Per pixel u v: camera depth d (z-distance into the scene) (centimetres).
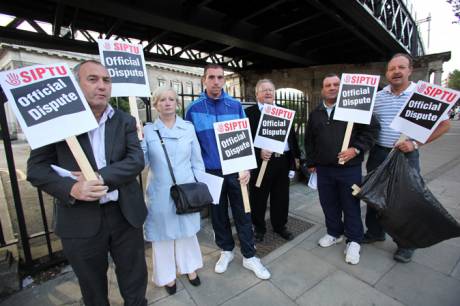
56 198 156
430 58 985
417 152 255
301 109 541
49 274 256
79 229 157
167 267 226
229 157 240
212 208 256
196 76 1909
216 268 255
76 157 148
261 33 770
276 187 307
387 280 235
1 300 223
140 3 502
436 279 233
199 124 244
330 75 264
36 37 671
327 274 247
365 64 1079
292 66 1245
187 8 582
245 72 1384
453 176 538
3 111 226
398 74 250
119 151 167
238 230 255
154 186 211
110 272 258
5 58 1385
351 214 266
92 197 144
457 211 368
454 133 1434
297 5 657
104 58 212
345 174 262
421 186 228
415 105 231
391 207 230
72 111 148
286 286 233
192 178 220
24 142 1241
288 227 344
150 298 223
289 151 314
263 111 283
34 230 344
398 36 916
